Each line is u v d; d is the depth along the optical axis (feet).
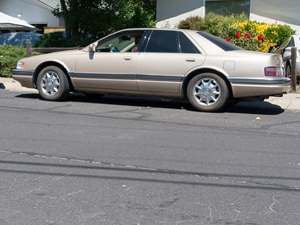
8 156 24.98
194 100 38.73
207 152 26.63
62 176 22.06
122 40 40.78
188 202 19.21
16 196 19.52
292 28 72.33
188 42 38.88
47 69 42.16
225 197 19.84
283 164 24.67
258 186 21.25
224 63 37.70
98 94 43.68
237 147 27.91
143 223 17.20
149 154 25.93
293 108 41.83
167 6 80.89
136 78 39.65
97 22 73.56
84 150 26.40
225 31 69.36
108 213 18.02
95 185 20.95
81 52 41.52
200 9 79.30
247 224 17.29
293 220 17.70
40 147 26.78
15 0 107.45
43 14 106.73
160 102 43.37
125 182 21.42
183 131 31.73
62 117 35.29
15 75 43.32
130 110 38.99
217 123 34.58
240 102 44.32
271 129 33.04
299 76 54.60
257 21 74.08
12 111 37.01
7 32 94.53
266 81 37.09
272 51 62.18
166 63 38.91
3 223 17.06
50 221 17.26
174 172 22.98
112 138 29.30
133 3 81.87
